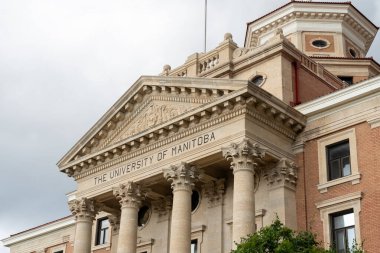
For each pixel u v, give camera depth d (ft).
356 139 94.12
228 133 95.14
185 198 97.86
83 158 115.96
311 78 113.19
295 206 97.04
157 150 105.19
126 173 108.99
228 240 101.50
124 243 103.60
